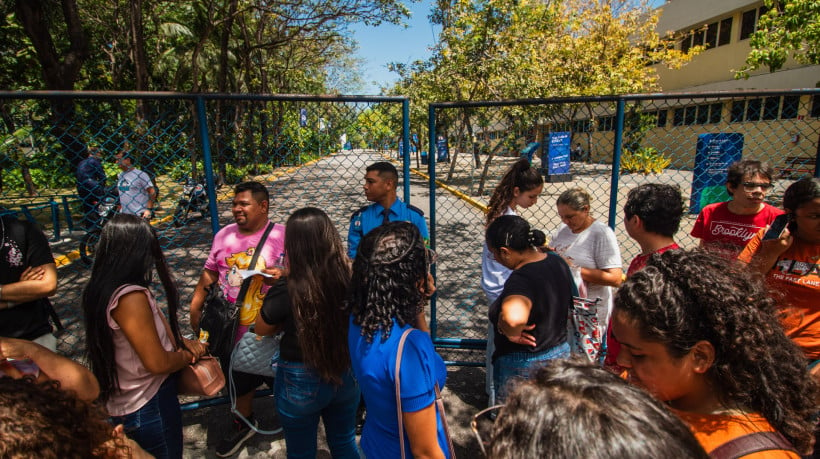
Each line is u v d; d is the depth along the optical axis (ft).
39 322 7.25
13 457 2.49
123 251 5.84
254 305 8.20
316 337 5.90
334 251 6.08
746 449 2.76
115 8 50.01
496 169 51.44
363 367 4.86
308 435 6.71
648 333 3.07
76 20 28.45
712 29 62.75
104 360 5.77
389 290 4.83
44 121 9.84
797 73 50.03
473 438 9.02
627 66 52.24
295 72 80.02
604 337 8.77
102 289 5.67
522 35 36.52
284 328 6.41
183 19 57.93
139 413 6.01
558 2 46.34
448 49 37.63
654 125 12.99
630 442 1.87
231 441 8.59
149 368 5.79
